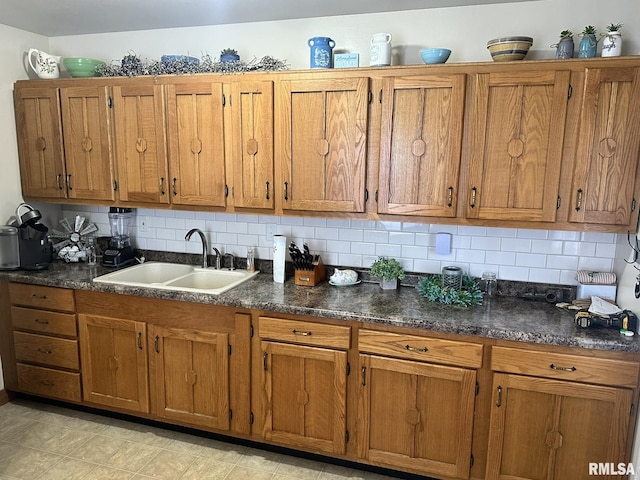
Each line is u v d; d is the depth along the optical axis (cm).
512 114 220
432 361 220
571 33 232
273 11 262
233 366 254
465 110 226
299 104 248
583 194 217
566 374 204
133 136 280
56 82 289
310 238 296
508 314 230
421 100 230
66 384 290
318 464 254
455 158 230
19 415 297
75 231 333
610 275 239
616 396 199
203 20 281
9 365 305
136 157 283
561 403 207
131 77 274
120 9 261
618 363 197
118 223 335
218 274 306
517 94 218
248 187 265
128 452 261
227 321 251
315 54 247
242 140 261
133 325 268
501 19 245
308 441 246
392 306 239
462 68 223
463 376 216
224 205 272
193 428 278
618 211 213
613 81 206
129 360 273
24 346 297
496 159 225
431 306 241
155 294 259
